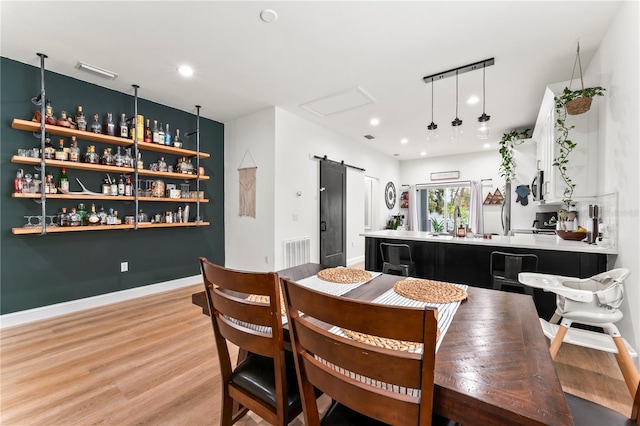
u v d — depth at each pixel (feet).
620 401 5.32
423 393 2.14
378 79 9.85
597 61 7.88
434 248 10.82
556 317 6.27
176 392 5.63
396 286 4.88
